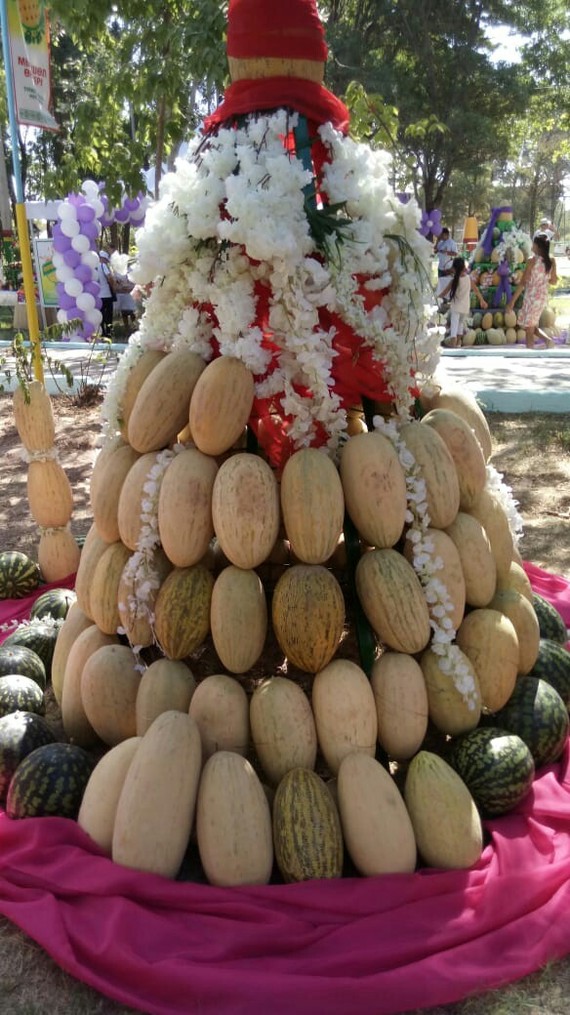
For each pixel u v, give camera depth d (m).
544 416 11.20
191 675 3.61
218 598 3.44
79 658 3.87
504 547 4.04
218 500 3.40
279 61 3.62
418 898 2.97
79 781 3.43
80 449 10.06
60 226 17.72
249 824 3.02
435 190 39.59
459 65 33.91
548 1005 2.71
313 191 3.57
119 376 4.02
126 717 3.67
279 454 3.74
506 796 3.38
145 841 3.01
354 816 3.10
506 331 20.44
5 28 6.23
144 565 3.62
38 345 6.16
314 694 3.45
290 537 3.46
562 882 3.07
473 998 2.72
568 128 39.59
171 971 2.62
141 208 20.09
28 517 7.78
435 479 3.64
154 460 3.68
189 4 9.60
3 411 12.34
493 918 2.91
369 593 3.51
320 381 3.43
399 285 3.73
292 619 3.37
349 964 2.72
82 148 12.17
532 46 37.62
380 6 30.88
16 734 3.64
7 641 4.70
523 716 3.72
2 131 29.17
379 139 9.76
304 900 2.91
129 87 10.38
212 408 3.42
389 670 3.48
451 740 3.74
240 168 3.51
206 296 3.61
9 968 2.88
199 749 3.19
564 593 5.70
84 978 2.70
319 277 3.39
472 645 3.68
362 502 3.50
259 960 2.73
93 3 9.46
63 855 3.14
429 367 3.90
